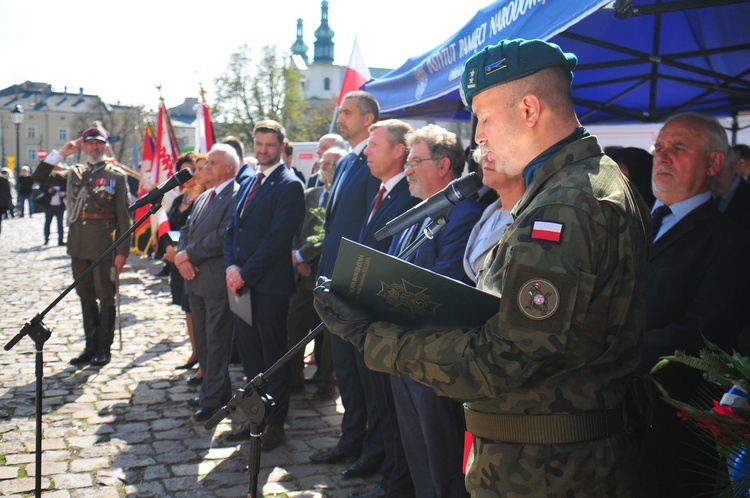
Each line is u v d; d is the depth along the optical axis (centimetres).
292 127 4922
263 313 412
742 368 183
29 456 378
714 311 241
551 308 145
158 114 920
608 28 416
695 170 259
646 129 750
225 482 353
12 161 3189
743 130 608
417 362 162
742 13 376
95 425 429
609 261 151
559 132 166
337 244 391
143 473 361
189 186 688
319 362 524
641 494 168
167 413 455
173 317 771
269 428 405
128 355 602
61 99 9519
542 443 159
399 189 349
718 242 249
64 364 568
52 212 1551
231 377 558
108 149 609
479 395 155
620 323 156
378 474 366
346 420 387
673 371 240
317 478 361
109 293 574
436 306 167
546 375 156
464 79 175
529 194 164
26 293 902
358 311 178
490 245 271
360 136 404
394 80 527
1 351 604
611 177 159
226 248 437
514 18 311
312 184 737
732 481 182
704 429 192
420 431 290
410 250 221
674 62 410
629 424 170
